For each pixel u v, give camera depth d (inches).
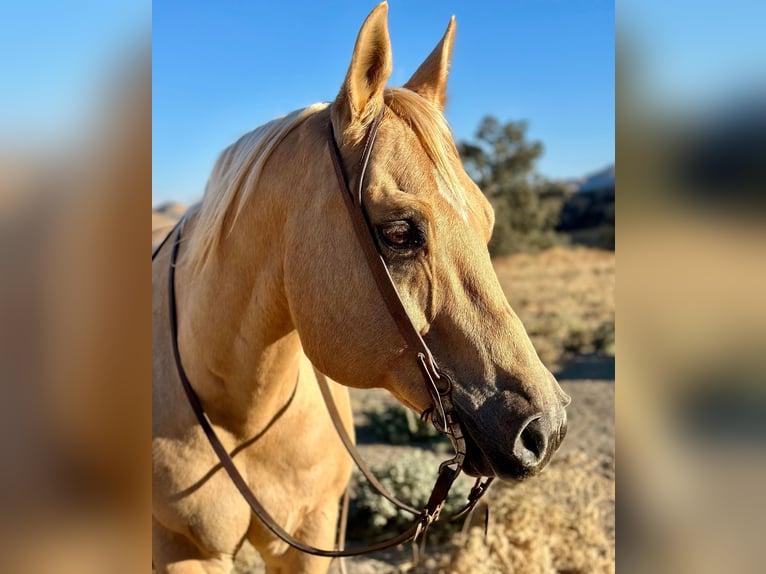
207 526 76.3
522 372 56.1
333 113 62.8
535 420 54.6
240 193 69.7
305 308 62.4
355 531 172.9
